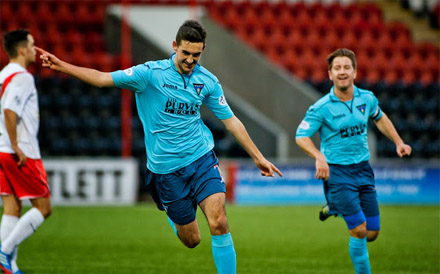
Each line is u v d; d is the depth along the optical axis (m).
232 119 16.16
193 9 53.28
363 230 17.67
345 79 17.92
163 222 33.56
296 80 56.09
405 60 65.38
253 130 51.84
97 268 21.02
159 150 15.81
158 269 20.97
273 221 34.28
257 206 42.06
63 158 45.16
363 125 18.45
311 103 51.16
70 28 62.62
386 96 55.94
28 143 18.62
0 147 18.53
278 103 51.59
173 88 15.44
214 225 15.23
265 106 51.69
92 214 36.88
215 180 15.73
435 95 56.91
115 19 58.75
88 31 62.72
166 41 54.72
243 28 64.88
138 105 15.98
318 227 32.00
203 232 30.12
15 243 18.25
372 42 65.19
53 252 24.22
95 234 29.16
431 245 26.41
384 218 35.81
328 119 18.33
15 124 18.06
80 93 52.84
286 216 36.53
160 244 26.44
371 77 60.91
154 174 16.22
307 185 43.72
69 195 41.72
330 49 63.56
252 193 43.34
